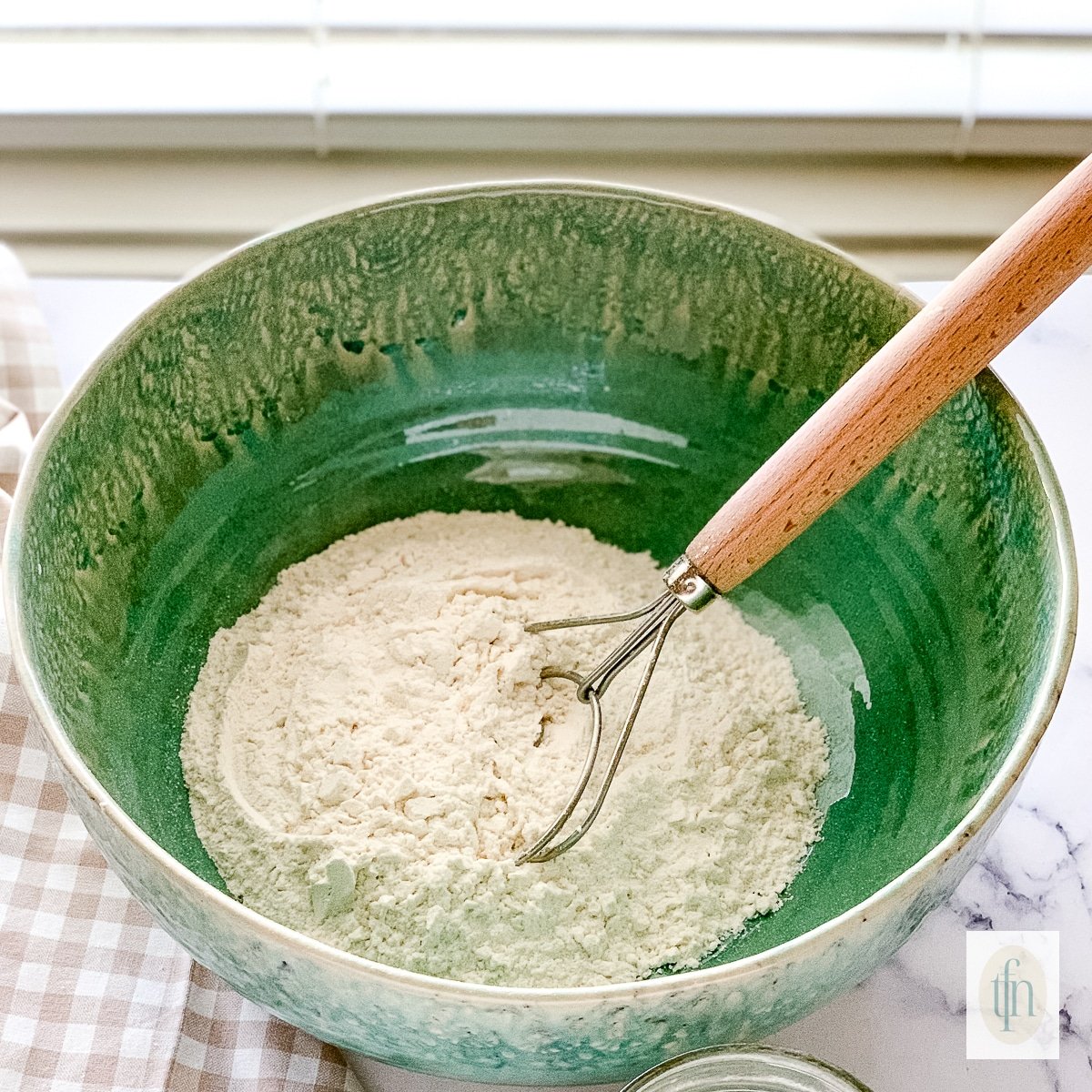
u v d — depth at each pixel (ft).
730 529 2.07
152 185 3.33
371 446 2.47
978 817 1.84
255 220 3.33
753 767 2.23
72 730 2.05
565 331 2.44
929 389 2.02
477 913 2.08
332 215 2.30
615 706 2.28
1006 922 2.19
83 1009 2.10
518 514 2.52
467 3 3.22
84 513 2.18
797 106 3.22
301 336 2.37
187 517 2.34
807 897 2.13
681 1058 1.91
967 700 2.13
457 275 2.39
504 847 2.15
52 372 2.64
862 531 2.33
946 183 3.34
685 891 2.12
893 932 1.84
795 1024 2.11
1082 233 1.96
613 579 2.44
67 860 2.22
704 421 2.46
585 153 3.30
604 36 3.23
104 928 2.16
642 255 2.37
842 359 2.33
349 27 3.19
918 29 3.22
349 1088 2.06
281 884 2.11
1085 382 2.69
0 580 1.99
